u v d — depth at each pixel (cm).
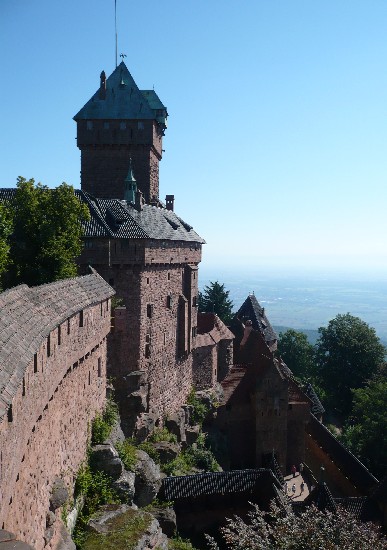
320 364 9162
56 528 2211
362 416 6744
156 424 4944
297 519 2406
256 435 5712
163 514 3597
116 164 6481
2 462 1349
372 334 8838
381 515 4319
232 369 6384
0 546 1000
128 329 4566
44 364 2002
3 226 3456
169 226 5488
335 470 5603
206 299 9850
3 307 1759
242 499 4341
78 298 2792
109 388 4097
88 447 3108
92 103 6469
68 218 3988
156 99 6869
